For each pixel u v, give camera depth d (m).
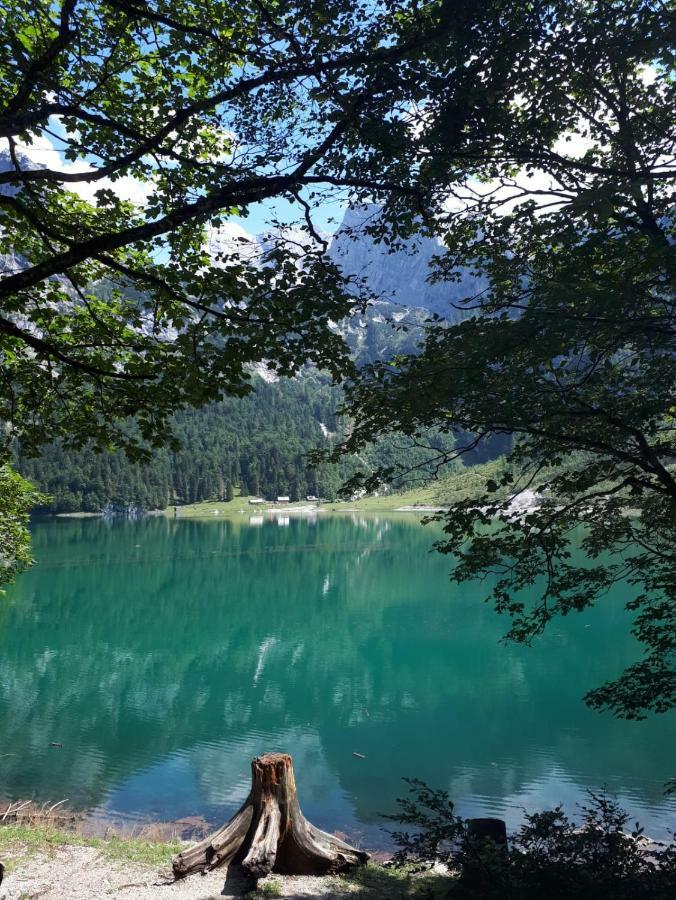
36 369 7.99
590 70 6.33
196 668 31.48
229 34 7.12
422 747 20.34
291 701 25.88
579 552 41.62
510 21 5.88
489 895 6.24
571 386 7.20
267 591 55.88
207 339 7.00
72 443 8.05
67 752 19.77
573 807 15.50
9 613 45.03
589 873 6.26
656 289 6.52
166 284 6.57
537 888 6.14
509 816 15.16
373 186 6.33
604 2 5.95
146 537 109.12
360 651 34.69
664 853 6.57
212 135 7.93
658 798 15.95
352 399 8.08
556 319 6.30
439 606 47.91
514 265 7.84
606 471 7.96
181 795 16.50
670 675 7.72
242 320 6.62
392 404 7.31
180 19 7.08
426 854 6.98
